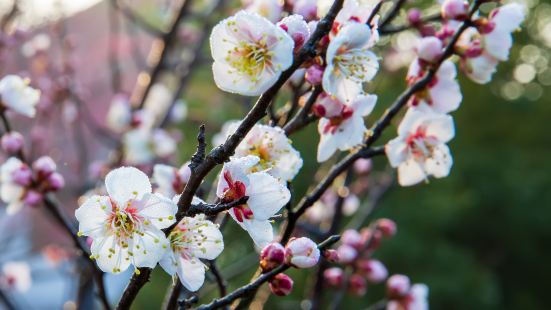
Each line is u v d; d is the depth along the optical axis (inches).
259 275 19.4
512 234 117.0
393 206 101.4
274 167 19.7
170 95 40.4
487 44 20.8
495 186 115.4
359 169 31.0
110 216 18.4
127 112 35.1
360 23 19.1
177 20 33.8
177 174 21.3
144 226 18.2
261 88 18.2
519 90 134.9
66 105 38.6
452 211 102.0
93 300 27.4
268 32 18.3
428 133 21.2
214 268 20.3
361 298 92.3
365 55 19.2
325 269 24.7
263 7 21.5
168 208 17.9
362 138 20.0
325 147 20.1
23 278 37.8
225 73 18.5
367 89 26.7
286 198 18.4
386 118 20.7
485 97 126.2
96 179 33.9
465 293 97.4
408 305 26.2
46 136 40.5
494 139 129.0
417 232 100.0
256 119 17.8
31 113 24.2
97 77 69.9
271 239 18.6
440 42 20.6
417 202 102.4
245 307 20.1
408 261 97.7
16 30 36.2
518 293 122.0
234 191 18.4
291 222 20.0
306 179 82.4
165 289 83.8
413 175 21.4
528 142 130.8
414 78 21.1
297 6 20.8
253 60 18.4
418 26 21.5
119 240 18.3
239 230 52.7
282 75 18.0
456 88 21.0
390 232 25.8
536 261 119.5
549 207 114.9
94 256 18.3
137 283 18.3
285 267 18.7
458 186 115.9
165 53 34.4
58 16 37.7
